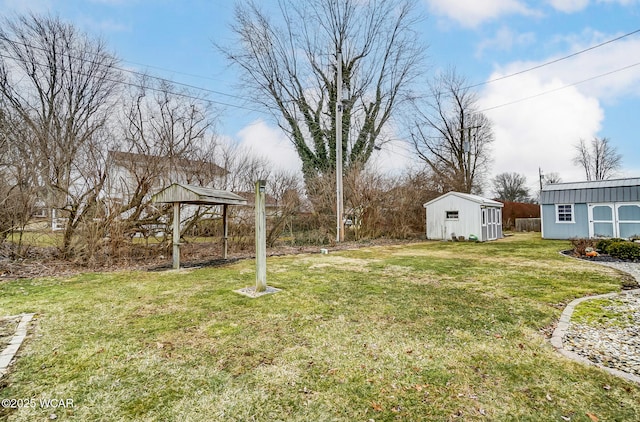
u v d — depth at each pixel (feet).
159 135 31.55
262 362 9.00
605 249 31.68
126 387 7.72
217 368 8.64
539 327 11.72
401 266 25.27
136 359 9.13
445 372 8.46
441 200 53.21
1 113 26.13
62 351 9.61
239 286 18.25
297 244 43.42
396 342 10.36
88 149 25.77
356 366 8.79
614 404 7.07
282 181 42.27
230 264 26.48
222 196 24.73
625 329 11.49
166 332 11.16
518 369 8.63
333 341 10.43
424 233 58.59
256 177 39.68
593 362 9.05
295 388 7.72
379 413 6.79
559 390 7.62
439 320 12.42
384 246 42.11
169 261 27.89
